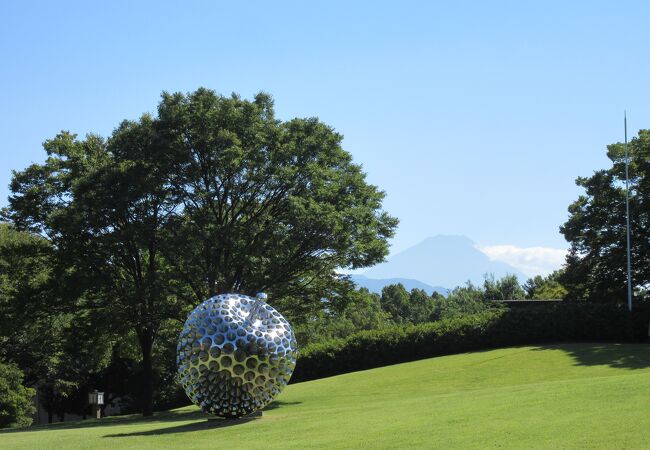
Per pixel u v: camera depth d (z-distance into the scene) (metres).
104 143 36.06
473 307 72.69
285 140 33.34
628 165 44.47
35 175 34.81
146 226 30.95
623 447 11.54
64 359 46.75
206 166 32.53
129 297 31.78
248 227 30.58
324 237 31.17
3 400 39.94
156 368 43.81
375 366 40.06
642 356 30.55
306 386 33.69
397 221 34.84
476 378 29.55
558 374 28.33
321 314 35.62
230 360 19.05
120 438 18.34
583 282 46.69
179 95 33.28
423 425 15.18
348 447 13.54
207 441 16.45
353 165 35.16
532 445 12.19
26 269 38.22
